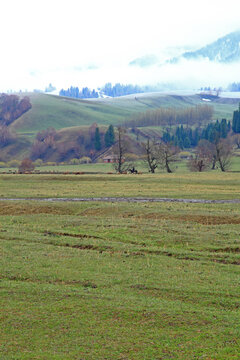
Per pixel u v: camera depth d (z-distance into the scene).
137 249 61.78
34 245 63.62
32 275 48.47
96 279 47.28
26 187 145.38
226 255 58.44
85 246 64.25
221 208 97.62
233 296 42.12
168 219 86.44
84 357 30.39
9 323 35.84
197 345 32.00
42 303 39.97
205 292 43.16
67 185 151.25
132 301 40.50
